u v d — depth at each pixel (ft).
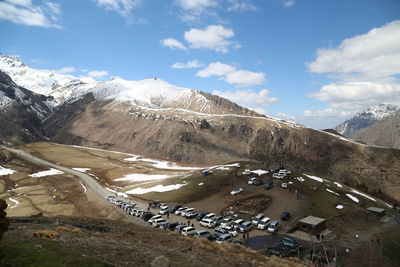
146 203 299.38
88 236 88.48
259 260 105.50
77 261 55.62
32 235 73.87
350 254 164.55
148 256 69.46
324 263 150.41
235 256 98.73
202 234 170.60
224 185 303.89
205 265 73.72
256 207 238.48
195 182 335.47
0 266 48.60
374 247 176.65
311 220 204.95
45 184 450.71
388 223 236.02
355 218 237.45
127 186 419.95
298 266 106.32
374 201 321.32
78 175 515.09
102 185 435.12
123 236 102.78
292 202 246.68
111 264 58.44
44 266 51.24
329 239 188.96
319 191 281.13
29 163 615.16
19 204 333.21
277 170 339.77
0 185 442.50
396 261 160.66
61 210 300.61
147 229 132.57
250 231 197.06
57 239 71.77
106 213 271.49
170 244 100.99
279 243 166.61
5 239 65.41
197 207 260.42
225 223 203.00
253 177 316.19
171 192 320.91
